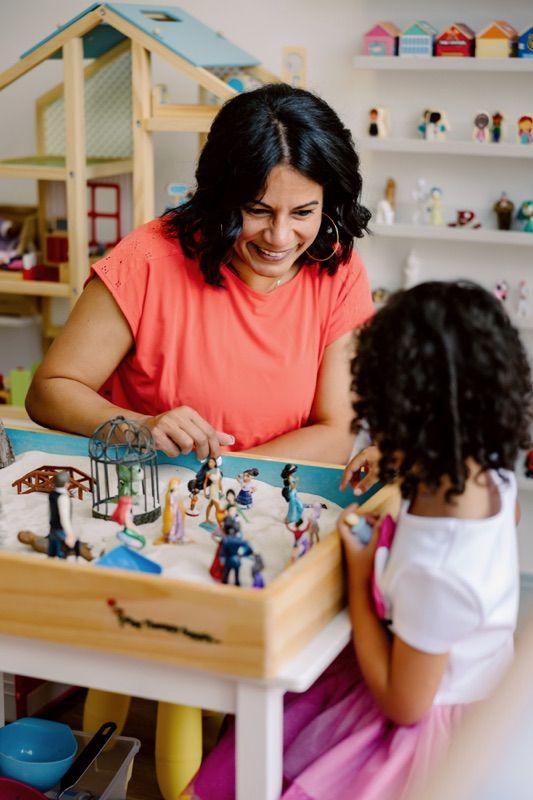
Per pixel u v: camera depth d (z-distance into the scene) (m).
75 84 2.65
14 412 2.90
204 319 1.88
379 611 1.26
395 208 2.95
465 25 2.74
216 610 1.14
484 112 2.83
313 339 1.93
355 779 1.25
